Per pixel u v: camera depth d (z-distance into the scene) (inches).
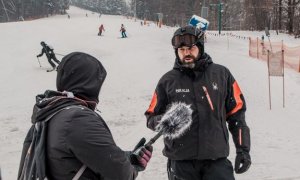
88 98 98.3
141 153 106.3
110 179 90.7
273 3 3129.9
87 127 88.9
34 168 92.4
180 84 156.0
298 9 2679.6
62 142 88.1
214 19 4197.8
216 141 153.3
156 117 155.7
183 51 154.9
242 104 158.6
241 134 155.0
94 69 98.8
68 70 97.1
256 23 3383.4
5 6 5310.0
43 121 92.9
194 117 153.2
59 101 93.7
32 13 5600.4
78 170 89.6
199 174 157.1
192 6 4948.3
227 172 155.2
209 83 155.0
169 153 157.4
